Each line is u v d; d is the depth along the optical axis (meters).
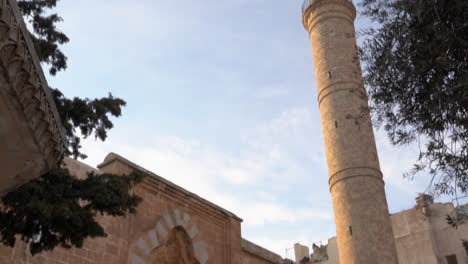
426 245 35.44
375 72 8.51
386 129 8.54
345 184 26.83
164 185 17.86
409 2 7.87
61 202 9.53
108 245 14.83
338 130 28.23
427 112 8.03
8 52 5.51
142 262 15.84
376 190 26.58
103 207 10.28
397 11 8.23
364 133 27.97
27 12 12.51
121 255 15.19
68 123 11.35
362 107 10.19
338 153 27.78
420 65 7.79
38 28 12.61
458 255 34.09
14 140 6.58
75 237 9.83
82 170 14.77
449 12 7.50
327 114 29.30
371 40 8.70
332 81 29.64
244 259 20.98
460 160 7.93
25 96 6.05
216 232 20.12
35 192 9.27
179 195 18.45
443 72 7.55
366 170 26.91
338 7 31.89
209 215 19.95
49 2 12.77
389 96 8.43
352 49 30.59
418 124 8.24
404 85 8.15
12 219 9.37
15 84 5.81
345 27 31.42
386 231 25.66
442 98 7.50
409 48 7.97
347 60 30.06
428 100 7.85
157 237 16.73
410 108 8.28
